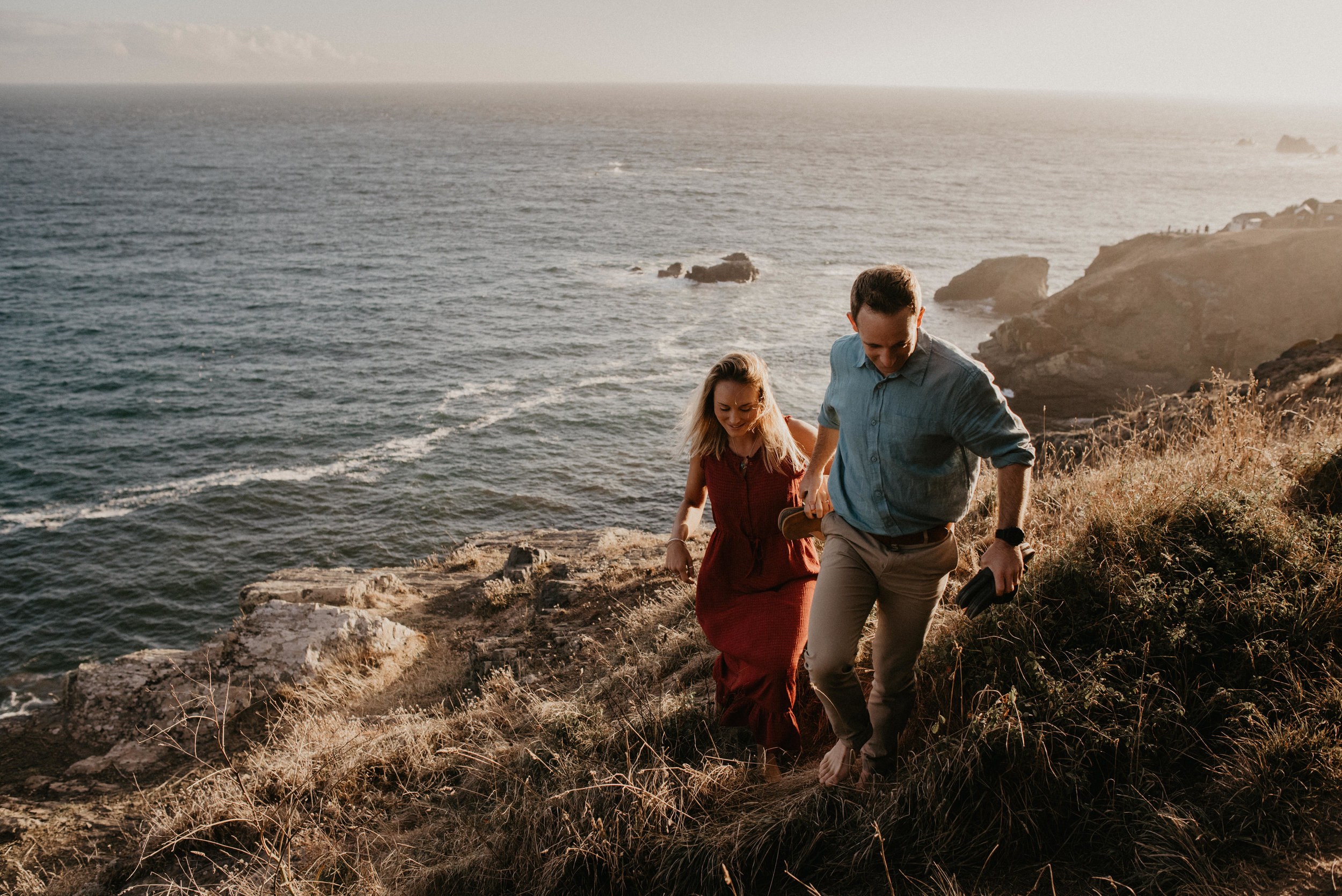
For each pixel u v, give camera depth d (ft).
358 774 14.76
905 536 8.18
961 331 168.35
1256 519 10.84
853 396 7.98
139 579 76.64
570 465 99.81
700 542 28.30
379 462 99.40
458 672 22.47
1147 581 9.65
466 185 388.98
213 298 175.22
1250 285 121.70
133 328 150.61
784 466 10.44
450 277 200.75
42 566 77.87
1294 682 8.32
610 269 213.46
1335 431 15.78
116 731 22.80
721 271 197.06
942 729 9.13
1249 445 14.35
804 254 238.89
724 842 8.52
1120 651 8.92
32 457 97.86
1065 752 8.05
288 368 130.72
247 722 22.58
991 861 7.66
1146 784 7.73
